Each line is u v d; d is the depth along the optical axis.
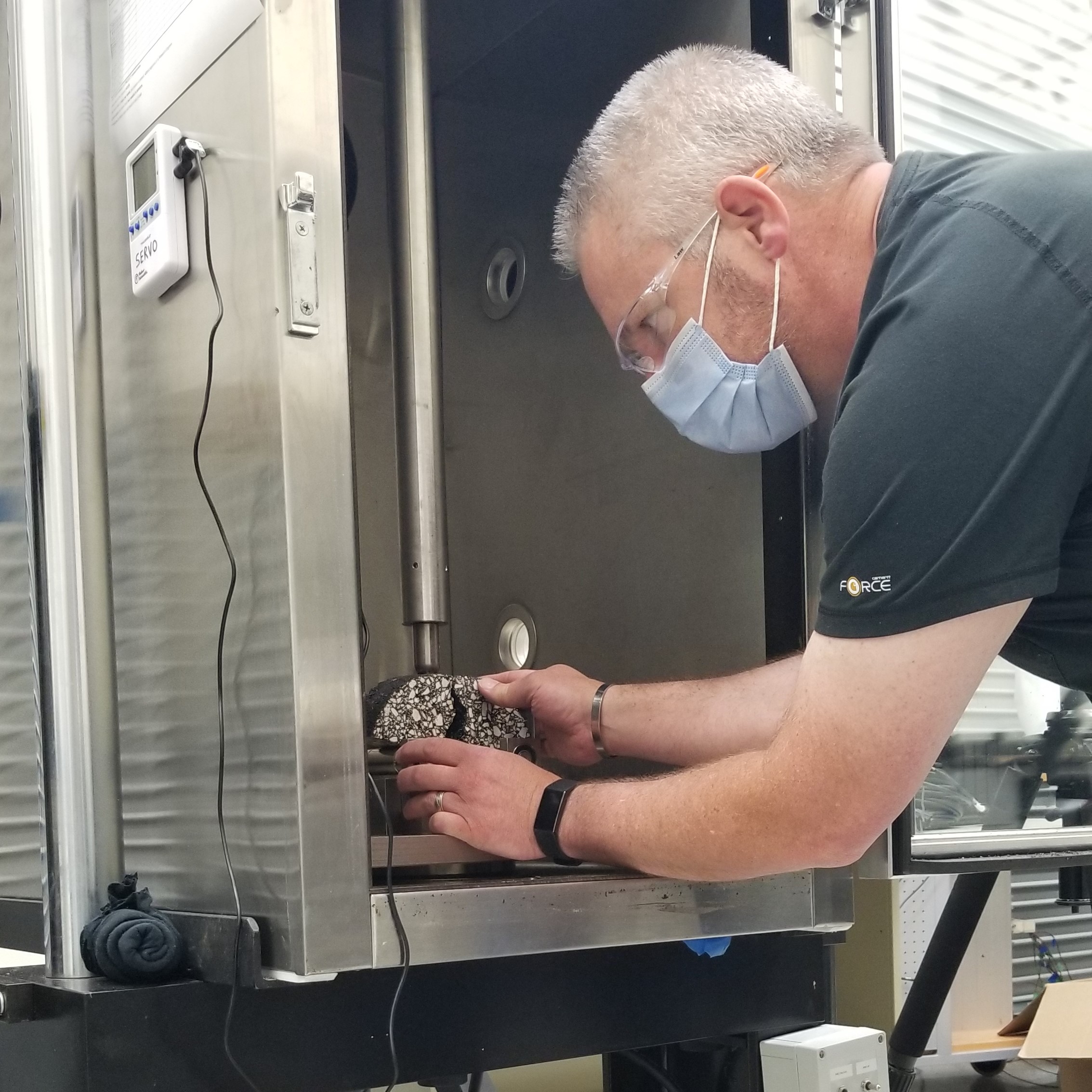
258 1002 1.01
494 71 1.83
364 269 1.81
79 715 1.09
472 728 1.29
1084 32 1.80
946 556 0.88
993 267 0.91
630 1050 1.31
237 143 1.04
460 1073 1.11
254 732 1.02
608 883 1.12
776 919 1.22
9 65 1.19
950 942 1.66
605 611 1.64
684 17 1.49
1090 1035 1.55
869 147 1.13
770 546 1.40
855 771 0.93
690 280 1.15
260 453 1.01
